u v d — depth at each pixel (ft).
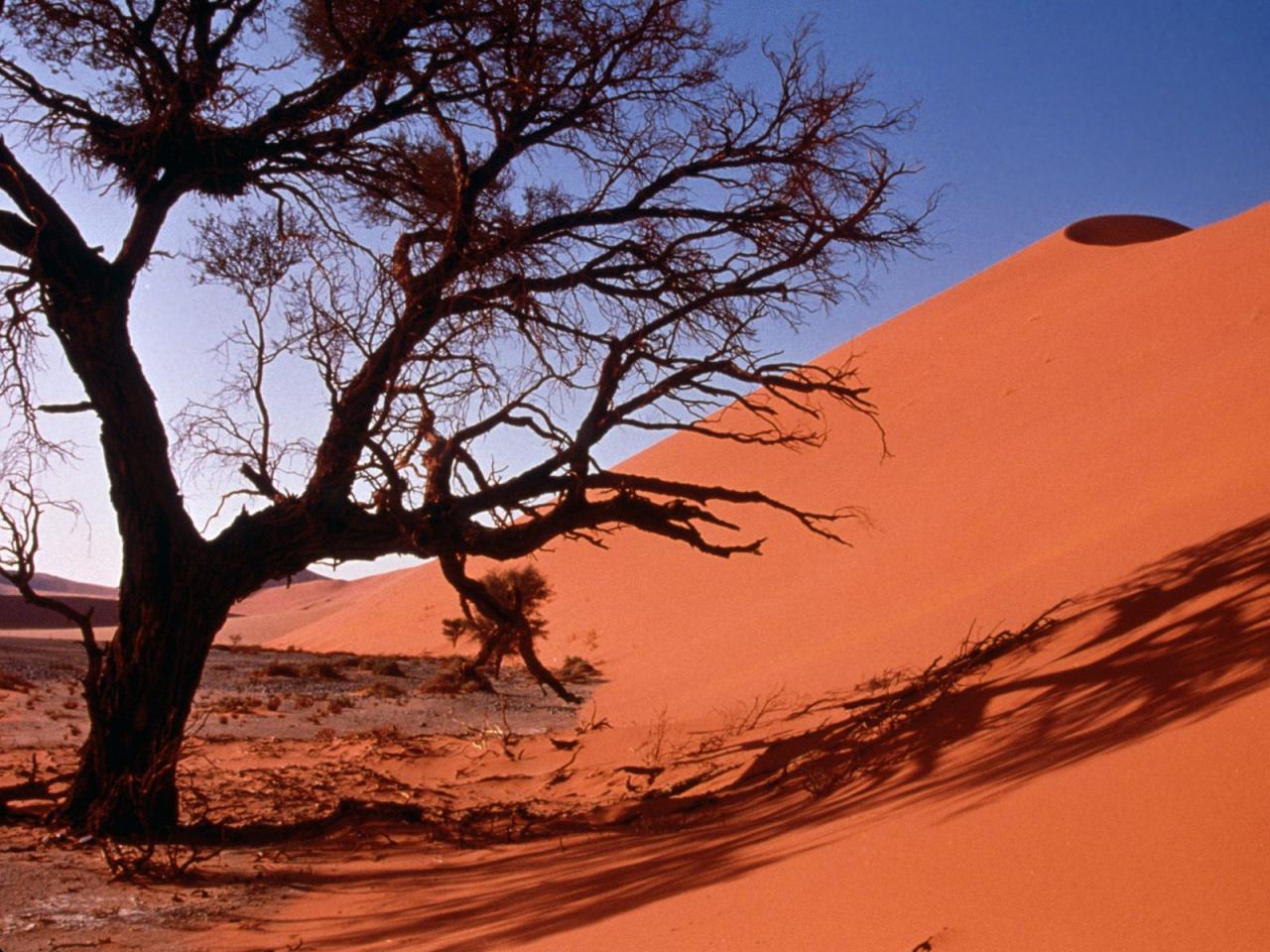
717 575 142.61
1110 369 132.57
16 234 29.66
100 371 30.66
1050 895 13.56
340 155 34.06
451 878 27.04
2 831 31.04
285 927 22.17
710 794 35.47
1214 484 49.21
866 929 14.61
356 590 468.75
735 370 33.76
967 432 142.31
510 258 32.60
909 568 83.41
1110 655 27.91
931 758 26.63
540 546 35.99
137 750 31.40
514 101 33.22
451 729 72.28
